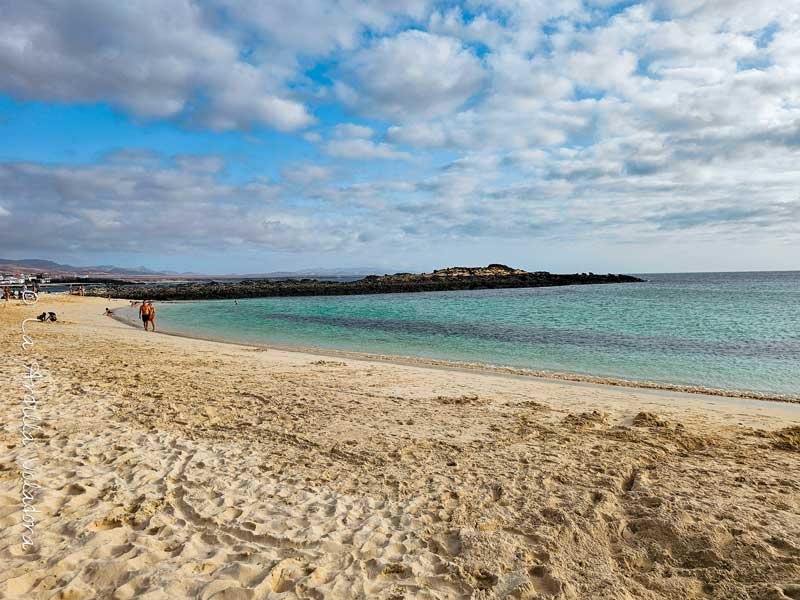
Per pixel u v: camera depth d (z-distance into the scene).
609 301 46.94
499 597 3.40
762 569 3.60
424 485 5.31
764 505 4.66
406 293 81.31
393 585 3.53
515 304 45.53
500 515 4.59
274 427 7.38
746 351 17.98
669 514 4.45
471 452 6.36
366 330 26.67
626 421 8.00
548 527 4.34
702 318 29.97
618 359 16.58
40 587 3.30
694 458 6.11
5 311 31.23
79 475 5.28
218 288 85.50
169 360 13.53
